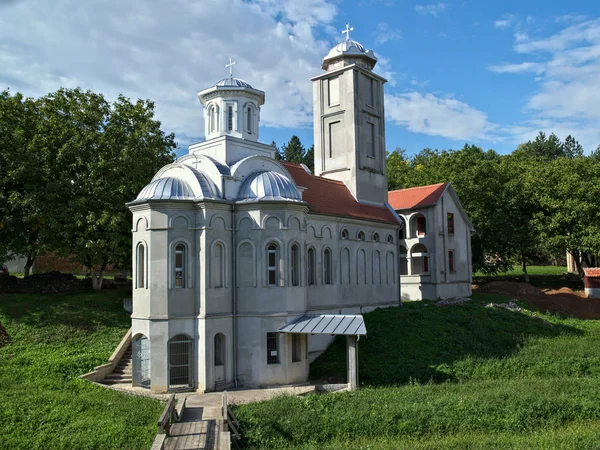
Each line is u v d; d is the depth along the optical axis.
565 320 43.12
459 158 63.28
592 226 56.41
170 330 26.45
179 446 18.23
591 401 22.39
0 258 37.38
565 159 64.50
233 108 32.06
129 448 18.50
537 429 20.53
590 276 56.19
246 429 20.02
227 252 28.17
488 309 41.69
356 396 23.56
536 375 28.72
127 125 41.28
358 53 42.59
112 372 29.12
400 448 18.08
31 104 40.72
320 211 34.19
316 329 26.84
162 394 25.66
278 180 29.33
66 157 38.91
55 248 39.44
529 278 70.81
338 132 42.69
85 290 42.06
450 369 28.88
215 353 27.58
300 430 20.05
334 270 35.59
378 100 44.47
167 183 27.92
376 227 40.44
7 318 33.62
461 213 52.75
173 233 27.02
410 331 34.72
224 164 29.66
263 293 27.86
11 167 36.28
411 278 49.50
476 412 21.16
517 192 61.62
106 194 37.78
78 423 20.25
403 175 78.62
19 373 27.08
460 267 51.78
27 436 19.19
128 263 42.19
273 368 27.56
